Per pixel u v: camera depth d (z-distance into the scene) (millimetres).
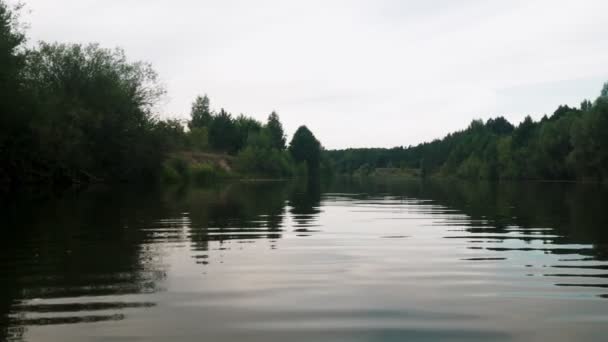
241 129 132750
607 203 21891
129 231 11719
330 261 8086
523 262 7992
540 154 90438
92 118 45094
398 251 9047
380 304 5641
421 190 40688
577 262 7973
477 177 116750
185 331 4758
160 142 53906
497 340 4566
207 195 28594
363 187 49188
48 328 4809
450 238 10695
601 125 70812
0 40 31078
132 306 5543
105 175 50969
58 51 48281
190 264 7809
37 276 6969
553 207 19578
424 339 4582
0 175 36844
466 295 6020
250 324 4965
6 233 11281
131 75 52531
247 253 8805
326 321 5066
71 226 12641
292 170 115562
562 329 4840
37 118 36250
